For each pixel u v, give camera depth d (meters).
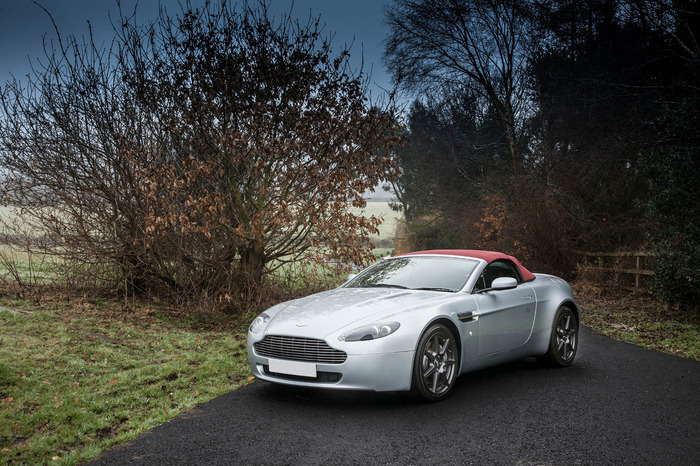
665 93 14.96
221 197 8.59
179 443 3.68
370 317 4.49
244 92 8.84
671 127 10.56
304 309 4.92
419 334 4.41
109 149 8.66
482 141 26.31
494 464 3.32
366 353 4.22
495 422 4.09
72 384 4.91
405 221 33.03
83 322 7.26
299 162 9.11
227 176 8.95
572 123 18.31
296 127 8.95
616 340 7.96
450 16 23.83
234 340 7.34
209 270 9.49
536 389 5.07
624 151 15.35
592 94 17.70
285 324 4.63
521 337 5.54
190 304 8.91
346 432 3.88
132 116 8.70
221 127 8.77
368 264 9.41
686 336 8.05
